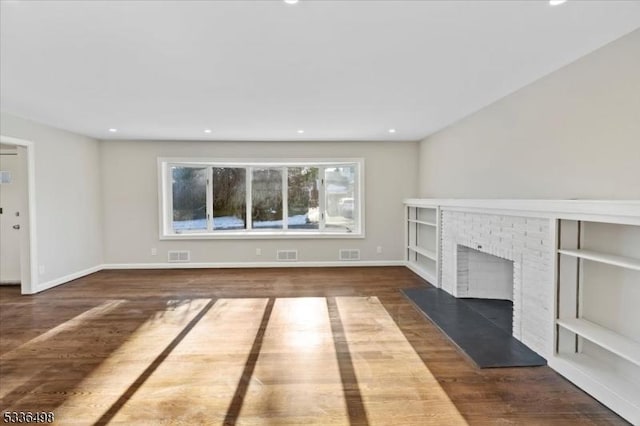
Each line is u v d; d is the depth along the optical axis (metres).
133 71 2.96
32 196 4.79
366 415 2.17
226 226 6.76
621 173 2.43
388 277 5.71
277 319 3.82
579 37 2.41
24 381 2.55
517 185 3.61
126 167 6.32
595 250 2.53
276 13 2.07
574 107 2.84
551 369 2.69
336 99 3.81
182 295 4.73
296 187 6.81
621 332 2.36
